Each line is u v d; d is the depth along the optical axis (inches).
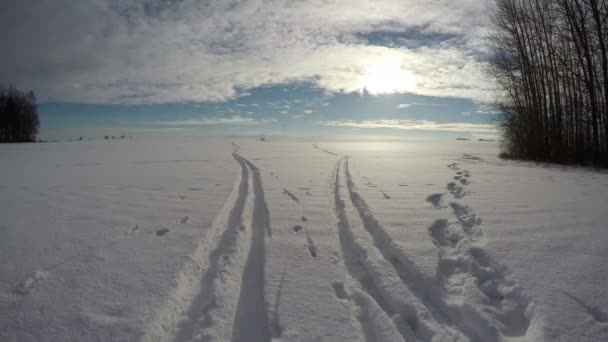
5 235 181.6
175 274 132.0
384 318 103.6
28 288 121.3
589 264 133.3
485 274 131.7
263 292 122.8
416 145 1604.3
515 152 732.0
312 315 106.8
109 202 262.1
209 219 208.2
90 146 1259.8
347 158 674.8
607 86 534.0
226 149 1035.3
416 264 137.4
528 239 162.6
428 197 264.5
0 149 1079.0
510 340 94.1
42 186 343.3
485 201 242.7
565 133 602.5
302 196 276.7
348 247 166.4
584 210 213.9
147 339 94.9
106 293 117.8
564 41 584.1
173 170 473.1
